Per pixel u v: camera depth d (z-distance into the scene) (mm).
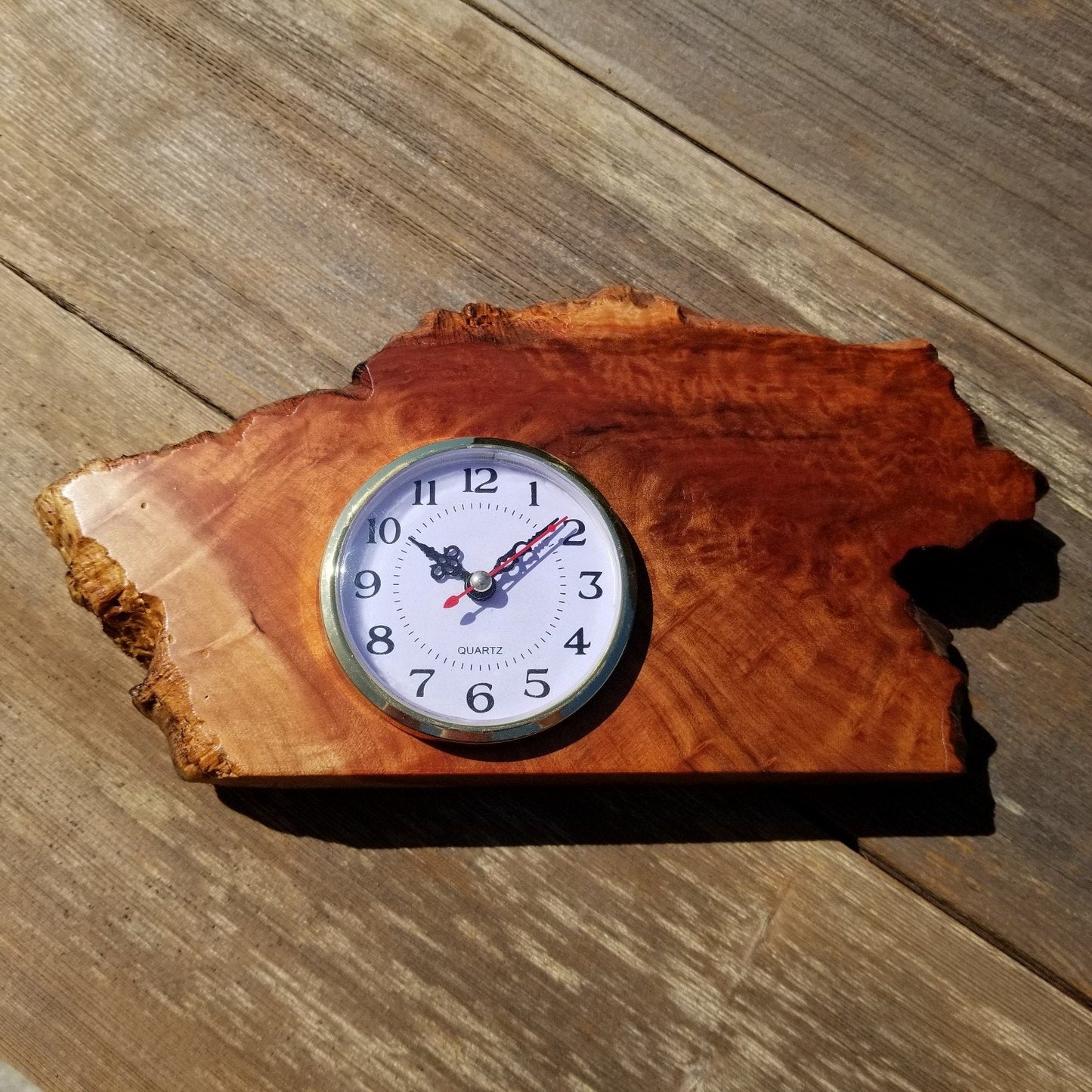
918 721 353
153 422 393
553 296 411
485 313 376
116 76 413
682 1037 360
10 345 395
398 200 413
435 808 371
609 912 367
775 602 359
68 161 407
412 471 356
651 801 374
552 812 372
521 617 350
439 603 349
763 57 431
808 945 367
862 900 371
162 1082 353
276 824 368
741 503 365
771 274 418
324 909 364
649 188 421
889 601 361
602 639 350
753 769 347
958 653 390
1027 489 373
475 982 361
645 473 366
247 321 401
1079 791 380
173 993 358
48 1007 356
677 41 430
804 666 354
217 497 357
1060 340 418
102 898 362
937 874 373
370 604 348
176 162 409
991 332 418
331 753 340
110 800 367
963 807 378
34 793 367
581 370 372
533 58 426
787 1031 362
